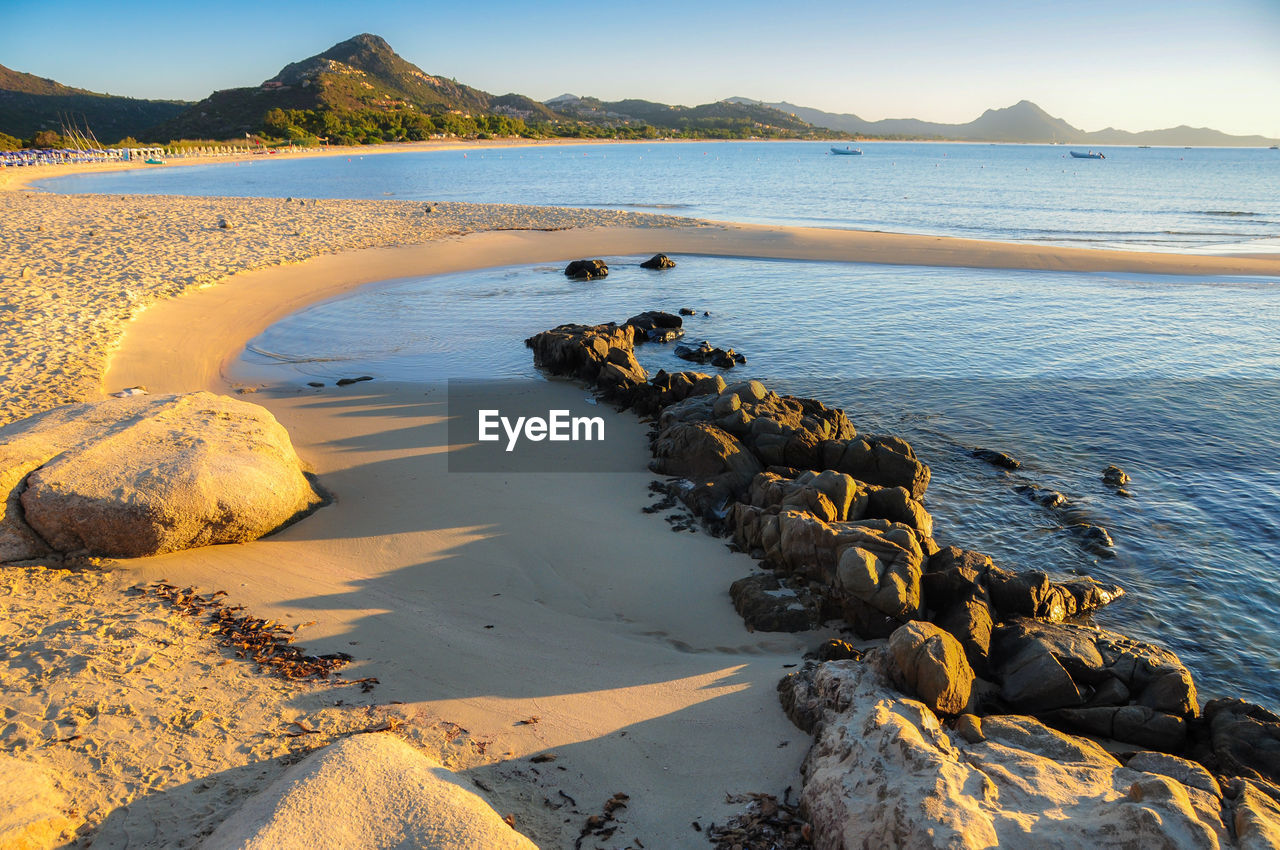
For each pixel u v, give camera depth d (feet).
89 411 37.42
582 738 21.26
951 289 90.22
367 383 57.67
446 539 34.35
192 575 29.99
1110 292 88.53
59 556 30.50
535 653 25.93
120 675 22.90
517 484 40.47
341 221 130.52
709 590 31.09
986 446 47.57
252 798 17.20
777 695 23.62
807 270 101.40
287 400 53.52
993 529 37.65
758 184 276.00
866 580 27.78
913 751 17.98
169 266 89.76
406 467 42.45
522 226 132.67
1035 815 16.52
